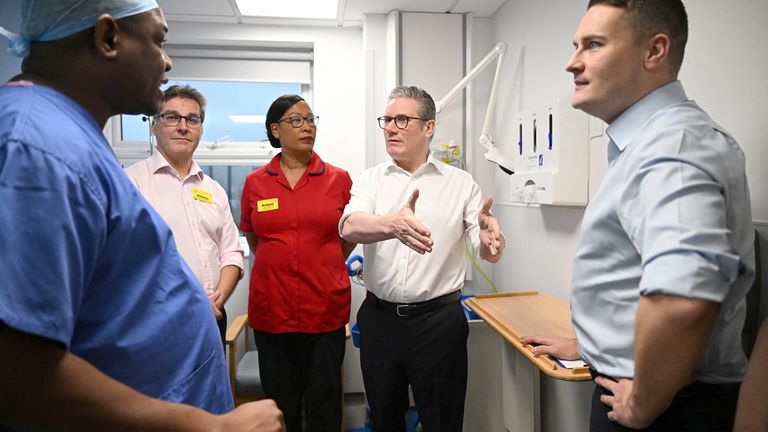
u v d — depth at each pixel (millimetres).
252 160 2920
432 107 1704
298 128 1930
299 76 2930
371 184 1729
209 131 2910
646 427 802
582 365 1188
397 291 1589
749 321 1046
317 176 1965
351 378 2781
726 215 744
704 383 823
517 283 2381
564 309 1718
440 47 2607
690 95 1274
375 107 2658
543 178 1775
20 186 473
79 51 590
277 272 1874
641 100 878
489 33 2699
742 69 1101
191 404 684
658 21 834
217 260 1788
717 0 1172
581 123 1707
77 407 481
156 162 1694
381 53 2643
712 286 650
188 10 2510
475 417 2150
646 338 698
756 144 1064
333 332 1904
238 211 2961
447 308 1604
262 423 605
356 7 2506
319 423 1888
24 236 464
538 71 2115
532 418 1816
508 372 2020
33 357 462
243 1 2408
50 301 469
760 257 1040
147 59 638
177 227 1655
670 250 669
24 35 582
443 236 1633
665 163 727
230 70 2859
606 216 842
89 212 529
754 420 657
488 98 2676
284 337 1882
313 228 1896
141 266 625
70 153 519
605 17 860
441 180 1709
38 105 536
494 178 2662
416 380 1600
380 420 1648
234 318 2742
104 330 578
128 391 516
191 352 695
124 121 2850
